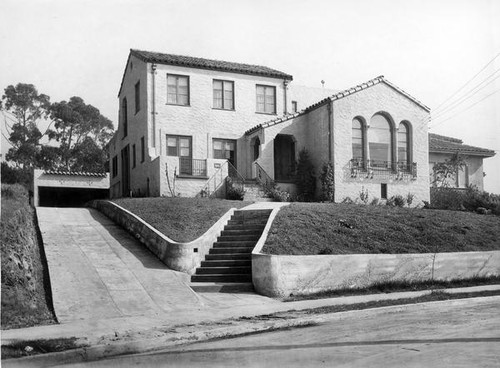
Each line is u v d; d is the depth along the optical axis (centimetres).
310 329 1009
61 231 1827
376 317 1143
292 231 1719
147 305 1195
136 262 1527
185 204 2123
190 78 2869
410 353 766
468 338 867
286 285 1399
